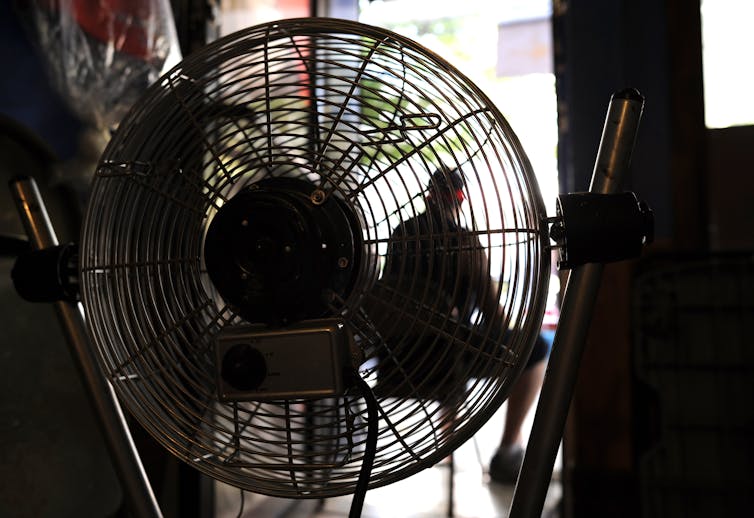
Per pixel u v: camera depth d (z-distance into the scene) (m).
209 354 0.75
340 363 0.65
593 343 1.77
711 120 1.99
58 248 0.82
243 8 1.92
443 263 0.65
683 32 1.92
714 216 1.98
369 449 0.63
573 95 1.90
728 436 1.61
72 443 1.23
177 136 0.76
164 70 1.45
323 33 0.69
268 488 0.69
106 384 0.83
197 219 0.75
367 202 0.70
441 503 2.17
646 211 0.65
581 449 1.77
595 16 1.90
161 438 0.73
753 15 1.96
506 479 2.33
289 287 0.64
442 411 0.77
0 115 1.17
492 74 3.19
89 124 1.42
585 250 0.64
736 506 1.60
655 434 1.70
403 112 0.66
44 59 1.33
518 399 2.32
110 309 0.75
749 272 1.61
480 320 0.67
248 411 0.71
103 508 1.28
